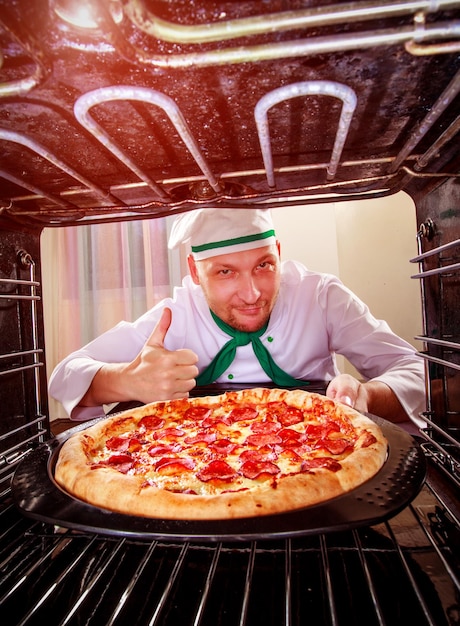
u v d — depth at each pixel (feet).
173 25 0.94
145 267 9.67
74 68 1.18
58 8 0.96
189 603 1.39
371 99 1.43
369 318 5.52
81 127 1.55
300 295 5.47
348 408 2.87
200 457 2.57
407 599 1.35
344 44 1.03
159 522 1.55
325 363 5.64
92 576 1.55
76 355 5.27
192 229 4.47
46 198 2.22
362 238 8.29
